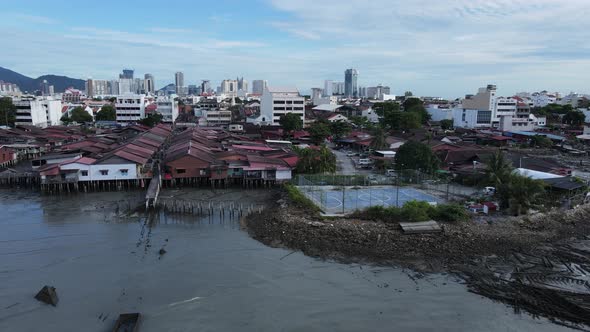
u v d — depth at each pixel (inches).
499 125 6417.3
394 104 7780.5
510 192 2300.7
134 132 5511.8
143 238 2057.1
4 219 2321.6
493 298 1504.7
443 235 1990.7
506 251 1871.3
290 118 5447.8
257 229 2154.3
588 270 1710.1
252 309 1437.0
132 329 1311.5
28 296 1508.4
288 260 1807.3
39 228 2181.3
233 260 1806.1
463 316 1397.6
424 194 2669.8
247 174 3095.5
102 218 2354.8
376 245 1914.4
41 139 4628.4
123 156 3031.5
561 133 5812.0
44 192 2915.8
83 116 7352.4
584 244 1968.5
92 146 3853.3
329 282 1622.8
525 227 2113.7
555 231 2087.8
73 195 2864.2
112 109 7667.3
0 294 1519.4
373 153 4013.3
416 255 1835.6
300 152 3432.6
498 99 6879.9
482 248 1892.2
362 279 1647.4
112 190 2997.0
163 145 4441.4
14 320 1368.1
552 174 2842.0
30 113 6205.7
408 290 1565.0
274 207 2514.8
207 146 3954.2
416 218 2111.2
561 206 2397.9
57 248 1924.2
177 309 1435.8
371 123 7170.3
